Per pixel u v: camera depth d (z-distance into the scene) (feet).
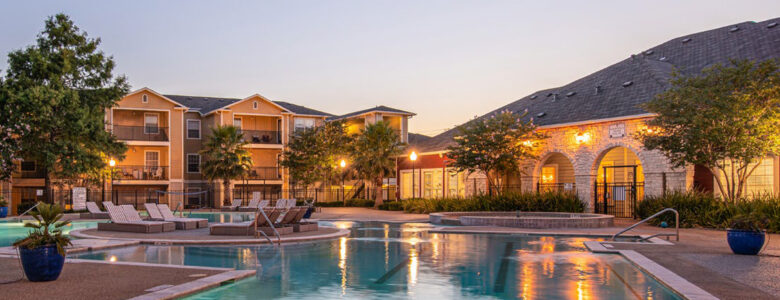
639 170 97.04
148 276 32.68
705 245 49.85
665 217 73.26
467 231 65.67
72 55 109.60
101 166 110.32
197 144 153.58
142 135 144.66
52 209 31.58
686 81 73.46
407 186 137.08
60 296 26.81
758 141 66.18
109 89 114.21
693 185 82.28
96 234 62.34
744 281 31.53
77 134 106.01
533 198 89.10
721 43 108.27
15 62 106.22
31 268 30.32
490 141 93.71
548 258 43.47
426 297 29.04
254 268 38.50
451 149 99.09
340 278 34.58
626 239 57.93
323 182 151.02
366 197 152.46
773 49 95.04
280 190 151.74
